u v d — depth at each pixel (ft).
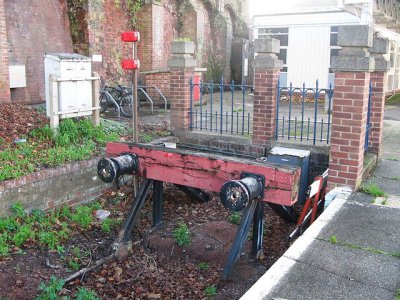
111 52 44.73
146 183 17.88
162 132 28.60
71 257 16.53
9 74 33.04
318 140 24.50
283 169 14.78
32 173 18.84
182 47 27.07
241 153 25.72
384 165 22.09
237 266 16.25
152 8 48.91
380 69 21.71
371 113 22.39
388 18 45.98
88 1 40.63
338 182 18.43
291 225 20.03
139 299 14.57
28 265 15.55
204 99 45.47
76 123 26.07
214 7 62.80
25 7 36.04
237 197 14.32
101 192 22.57
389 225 14.90
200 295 14.71
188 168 16.63
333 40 48.96
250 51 70.03
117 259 17.07
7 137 23.08
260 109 24.68
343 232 14.37
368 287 11.24
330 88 23.29
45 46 37.93
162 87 44.88
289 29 50.70
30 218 18.28
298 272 11.95
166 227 19.51
